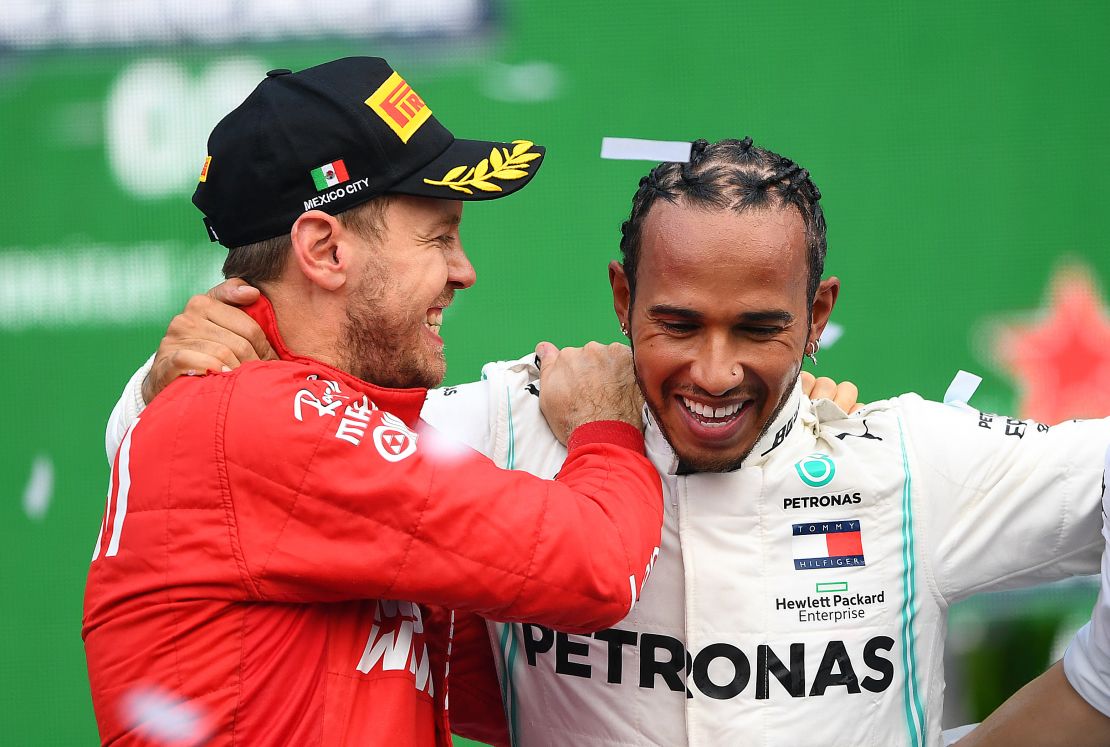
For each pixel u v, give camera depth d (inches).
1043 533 208.5
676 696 212.5
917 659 213.0
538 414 230.1
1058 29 565.6
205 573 188.9
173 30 548.1
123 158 546.0
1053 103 565.3
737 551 211.6
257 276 213.3
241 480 189.9
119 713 193.8
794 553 211.3
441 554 190.1
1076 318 550.3
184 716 189.8
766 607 209.9
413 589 191.2
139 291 542.9
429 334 218.1
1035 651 468.1
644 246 198.8
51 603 507.5
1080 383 545.3
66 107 547.2
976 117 564.4
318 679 193.8
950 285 555.2
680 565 214.2
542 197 558.6
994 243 559.5
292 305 211.5
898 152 563.8
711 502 212.7
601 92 562.6
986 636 471.2
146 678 191.3
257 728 190.7
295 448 189.8
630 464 208.8
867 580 210.8
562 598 193.2
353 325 210.7
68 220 544.1
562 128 561.9
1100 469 206.7
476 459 198.8
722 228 189.8
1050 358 547.5
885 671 210.1
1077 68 565.3
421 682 208.1
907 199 561.6
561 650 219.1
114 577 195.9
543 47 561.6
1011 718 214.7
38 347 538.3
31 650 501.0
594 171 559.8
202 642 189.8
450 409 234.7
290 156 205.8
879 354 550.6
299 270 209.9
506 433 229.9
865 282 556.7
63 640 501.7
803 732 207.6
